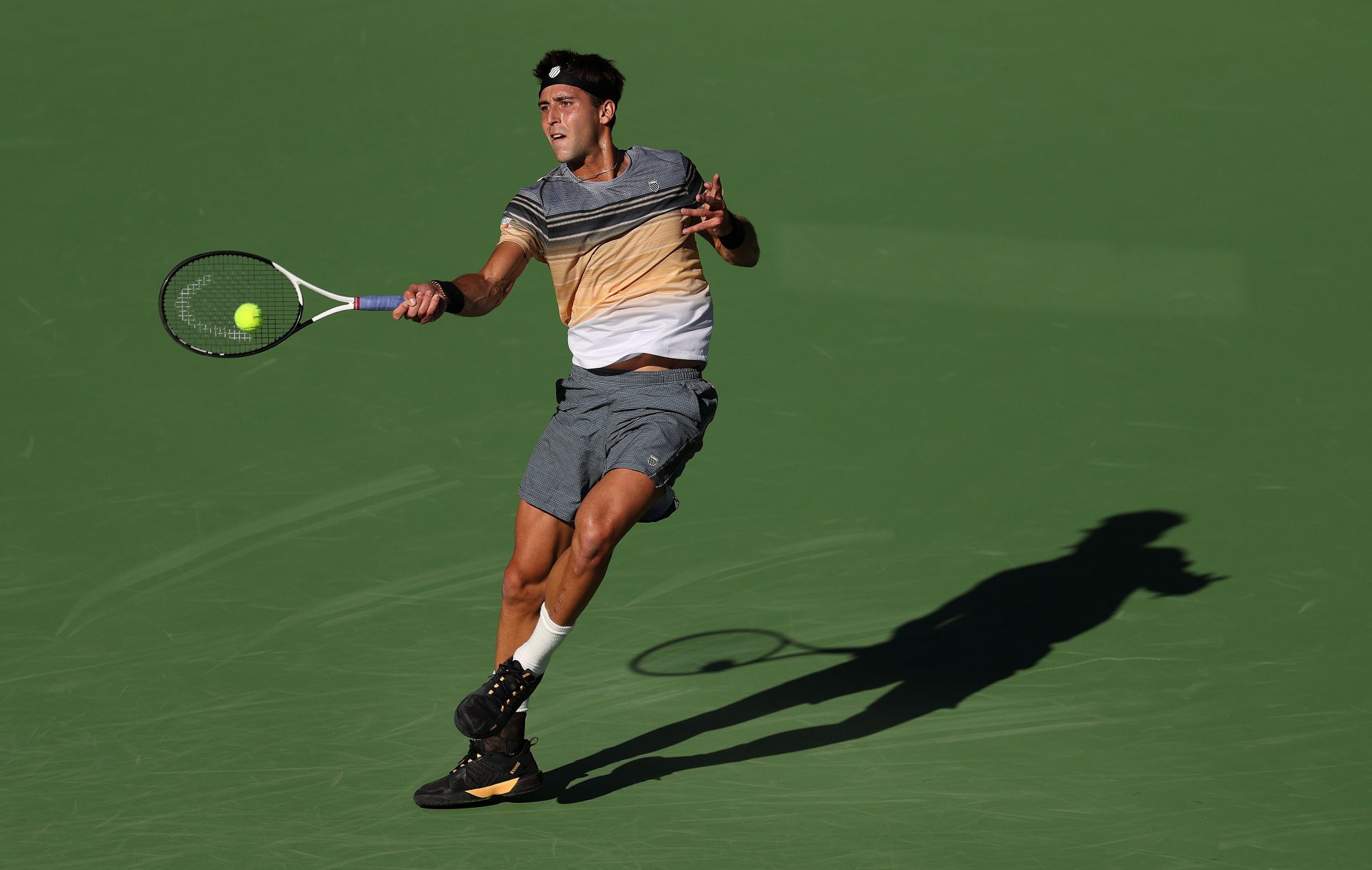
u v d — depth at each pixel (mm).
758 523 23031
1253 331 27516
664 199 15609
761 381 26891
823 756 16578
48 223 30688
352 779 16094
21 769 16312
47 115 33812
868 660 19000
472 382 27047
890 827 14969
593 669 18875
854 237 30031
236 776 16156
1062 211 30391
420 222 30531
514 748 15484
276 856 14461
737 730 17234
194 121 33625
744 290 29094
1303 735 16828
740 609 20484
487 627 19875
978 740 16875
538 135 32875
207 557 21984
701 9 37125
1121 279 28828
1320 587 20562
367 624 20031
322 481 24281
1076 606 20312
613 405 15578
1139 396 26078
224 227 30438
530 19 36906
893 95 33750
